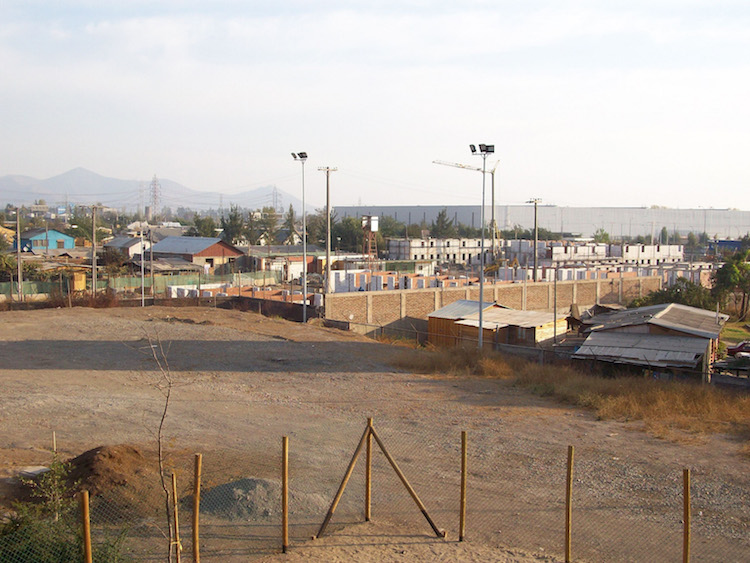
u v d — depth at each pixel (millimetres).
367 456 10391
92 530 9258
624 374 24641
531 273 68625
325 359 27031
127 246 86375
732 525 10719
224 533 9586
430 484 12594
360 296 44281
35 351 26406
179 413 18031
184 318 36250
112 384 21516
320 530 9617
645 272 84188
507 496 12023
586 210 196250
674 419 17750
